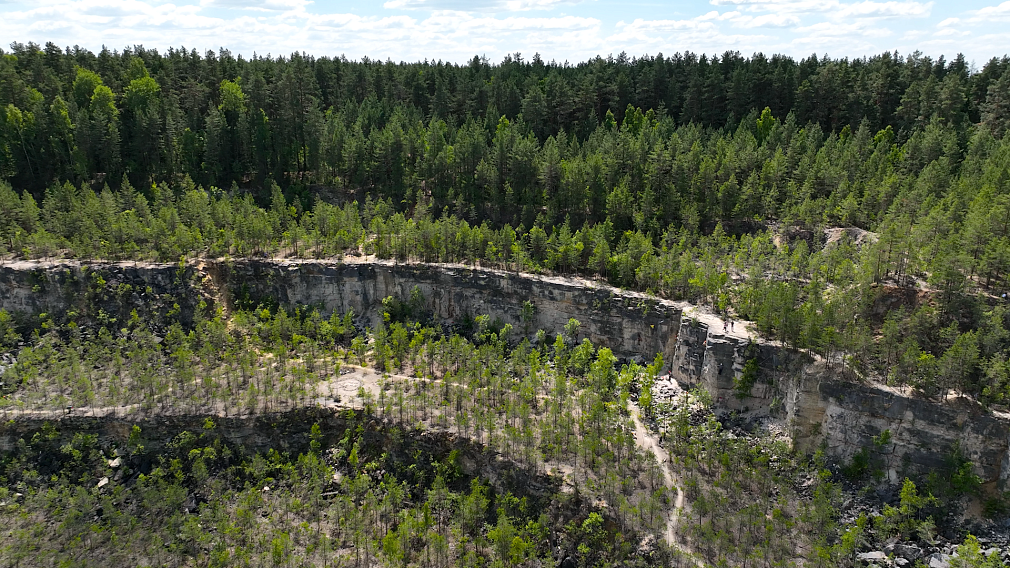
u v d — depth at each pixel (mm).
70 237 146000
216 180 177500
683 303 120625
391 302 139750
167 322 132375
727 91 198000
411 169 176000
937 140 147375
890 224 118500
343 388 116250
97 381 118062
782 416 102750
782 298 106750
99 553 92750
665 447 101750
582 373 121188
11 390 116625
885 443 92375
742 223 144750
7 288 132000
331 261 142625
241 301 140250
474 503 94188
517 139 165000
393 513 98375
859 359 98750
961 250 104938
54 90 193500
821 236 133875
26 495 103688
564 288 129500
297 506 98812
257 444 109875
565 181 153500
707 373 109312
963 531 85000
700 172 147250
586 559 87500
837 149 154500
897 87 192500
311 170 184500
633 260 129500
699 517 87938
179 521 97250
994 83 175750
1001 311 93688
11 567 90250
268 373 117625
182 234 142250
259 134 178375
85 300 131750
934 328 99000
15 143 170875
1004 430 85250
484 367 120125
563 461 97938
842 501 90688
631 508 88250
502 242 141000
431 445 104312
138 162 178750
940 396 90812
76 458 107938
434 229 143250
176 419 109625
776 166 147625
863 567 82312
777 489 93812
